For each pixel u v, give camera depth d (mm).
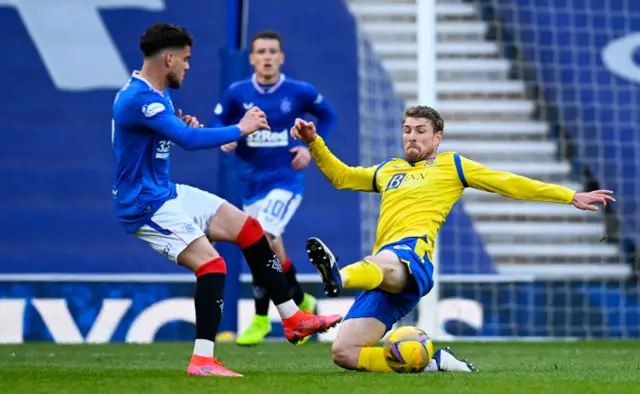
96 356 27969
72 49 43781
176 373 19891
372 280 18062
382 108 45594
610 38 51938
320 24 45500
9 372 20469
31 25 43906
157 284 39188
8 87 43000
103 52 43906
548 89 51562
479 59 53219
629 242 48469
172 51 19172
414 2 55344
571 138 50688
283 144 30297
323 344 33938
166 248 19109
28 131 42469
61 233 41125
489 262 44000
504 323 42125
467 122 51594
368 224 42906
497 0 53938
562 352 30188
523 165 50375
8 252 40625
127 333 38750
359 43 45750
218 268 19094
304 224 41594
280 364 23781
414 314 40781
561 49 52062
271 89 30297
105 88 43469
